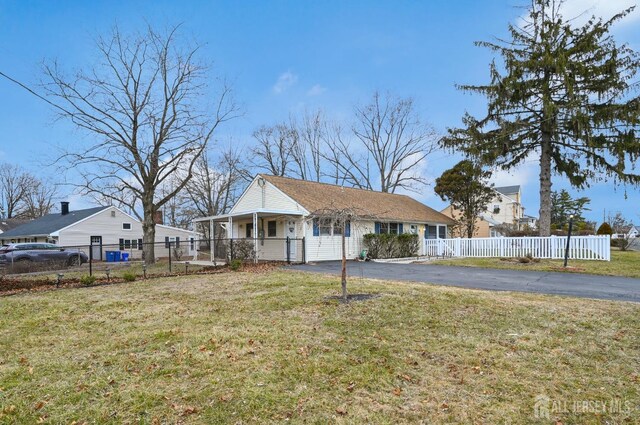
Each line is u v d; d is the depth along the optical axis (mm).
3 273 14117
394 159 36031
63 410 3240
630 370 3926
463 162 25016
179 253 28906
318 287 8391
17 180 48500
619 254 18156
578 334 5004
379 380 3721
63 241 27156
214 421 3021
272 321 5785
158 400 3371
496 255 18188
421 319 5711
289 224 18375
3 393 3568
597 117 16703
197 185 36594
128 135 20656
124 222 30797
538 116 18453
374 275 11469
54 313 6859
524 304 6590
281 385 3627
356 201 21484
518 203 48625
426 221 23516
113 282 10922
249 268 14234
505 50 18562
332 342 4785
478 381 3693
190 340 4941
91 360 4383
